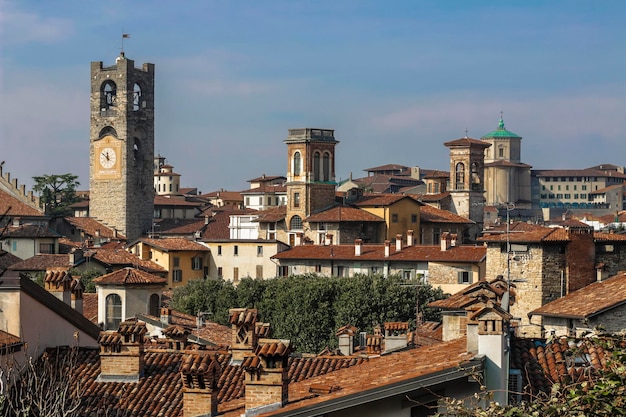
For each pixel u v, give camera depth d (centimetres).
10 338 4850
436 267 19112
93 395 4719
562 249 11106
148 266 18450
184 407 4228
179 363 4969
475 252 19012
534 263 11119
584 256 11169
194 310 16025
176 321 8544
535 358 4209
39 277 16000
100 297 10000
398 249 19850
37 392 4212
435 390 3691
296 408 3712
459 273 18938
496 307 4031
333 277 16775
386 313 15075
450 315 6706
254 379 4050
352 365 5012
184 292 16638
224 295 16138
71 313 5222
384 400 3653
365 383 3881
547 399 3356
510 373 4006
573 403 3116
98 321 10012
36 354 4884
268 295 15975
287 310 15538
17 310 4966
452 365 3697
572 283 11131
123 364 4847
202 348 5647
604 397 3100
